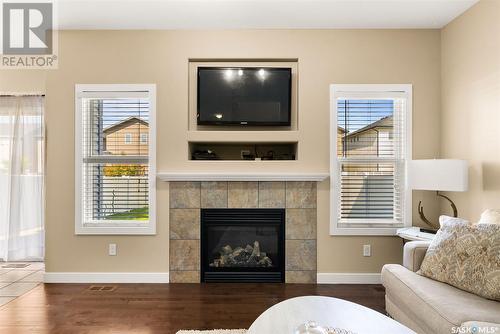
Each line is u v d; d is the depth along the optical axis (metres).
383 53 3.38
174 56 3.39
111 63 3.38
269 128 3.50
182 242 3.37
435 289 1.95
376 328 1.51
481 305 1.72
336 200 3.37
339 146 3.43
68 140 3.39
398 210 3.43
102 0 2.84
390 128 3.44
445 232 2.17
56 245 3.38
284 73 3.41
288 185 3.37
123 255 3.37
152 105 3.37
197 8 2.98
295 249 3.37
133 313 2.65
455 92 3.15
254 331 1.47
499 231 1.92
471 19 2.93
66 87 3.39
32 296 3.00
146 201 3.43
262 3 2.90
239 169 3.36
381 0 2.85
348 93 3.38
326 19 3.20
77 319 2.54
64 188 3.39
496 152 2.63
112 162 3.43
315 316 1.62
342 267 3.37
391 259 3.37
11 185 4.05
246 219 3.37
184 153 3.37
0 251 4.12
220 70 3.40
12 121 4.05
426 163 2.88
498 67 2.61
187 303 2.85
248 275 3.37
